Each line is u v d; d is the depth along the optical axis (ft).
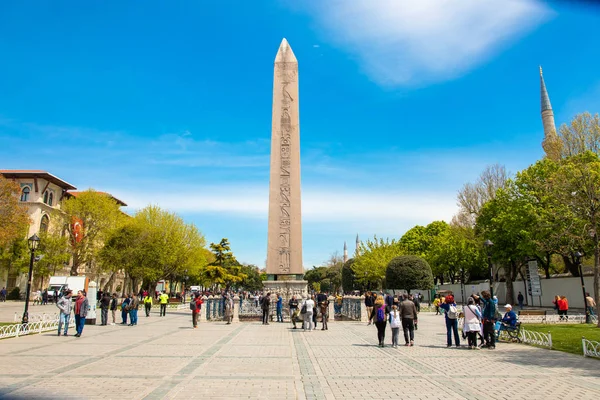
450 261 166.71
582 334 51.90
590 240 75.15
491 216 122.21
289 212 79.66
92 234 158.71
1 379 26.68
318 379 27.27
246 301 87.61
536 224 98.73
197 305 65.10
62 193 182.39
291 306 68.95
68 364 32.12
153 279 145.59
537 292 110.11
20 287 158.51
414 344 46.29
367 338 51.93
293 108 82.64
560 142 107.45
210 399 22.17
